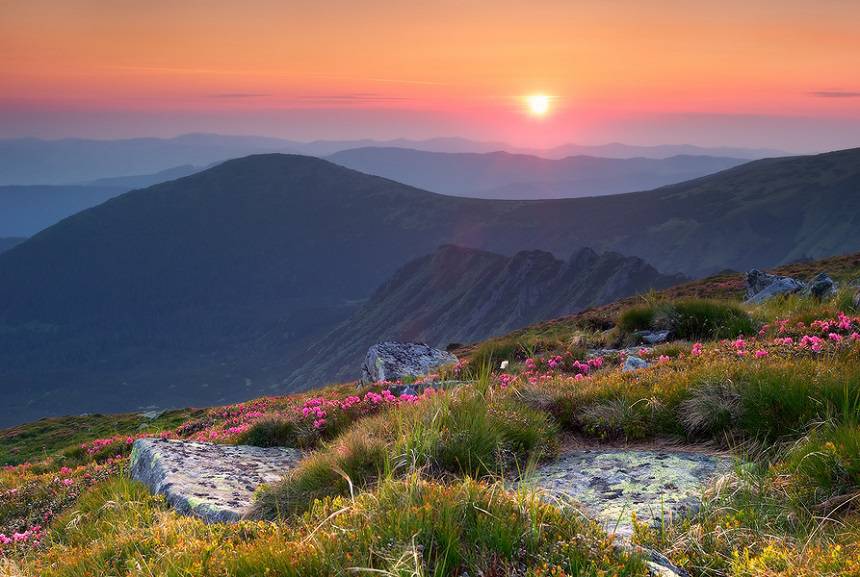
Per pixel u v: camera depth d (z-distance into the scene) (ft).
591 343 65.16
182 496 27.96
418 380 60.80
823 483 18.79
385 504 17.15
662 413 28.19
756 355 32.76
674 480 22.38
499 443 25.38
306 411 44.37
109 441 87.40
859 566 13.42
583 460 25.84
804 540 16.31
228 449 38.60
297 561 14.37
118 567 18.76
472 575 13.65
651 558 15.46
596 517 19.57
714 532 17.11
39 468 80.64
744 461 22.76
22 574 21.50
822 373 26.27
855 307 53.47
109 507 29.35
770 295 91.91
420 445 24.16
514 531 15.15
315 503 19.93
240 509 25.86
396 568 12.71
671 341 59.52
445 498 16.78
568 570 13.89
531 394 33.35
